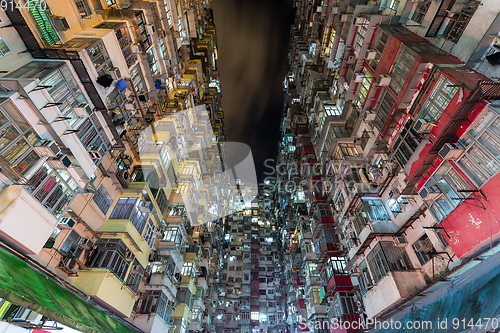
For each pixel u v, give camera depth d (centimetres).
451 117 1016
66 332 975
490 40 1030
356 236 1830
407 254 1502
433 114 1147
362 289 1789
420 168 1233
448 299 1162
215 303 3588
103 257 1294
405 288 1336
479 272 1043
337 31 2203
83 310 1081
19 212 794
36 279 901
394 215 1608
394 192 1584
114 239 1366
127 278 1444
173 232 2056
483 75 1014
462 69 1074
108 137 1289
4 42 856
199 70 3228
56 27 1032
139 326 1592
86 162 1096
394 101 1427
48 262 1039
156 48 1773
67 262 1105
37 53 954
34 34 940
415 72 1225
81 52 1048
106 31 1257
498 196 895
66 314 916
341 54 2152
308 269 2809
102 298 1191
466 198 1002
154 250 1830
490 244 945
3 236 781
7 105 778
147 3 1563
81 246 1238
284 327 3816
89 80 1065
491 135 934
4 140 767
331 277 2242
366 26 1678
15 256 866
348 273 2183
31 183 849
